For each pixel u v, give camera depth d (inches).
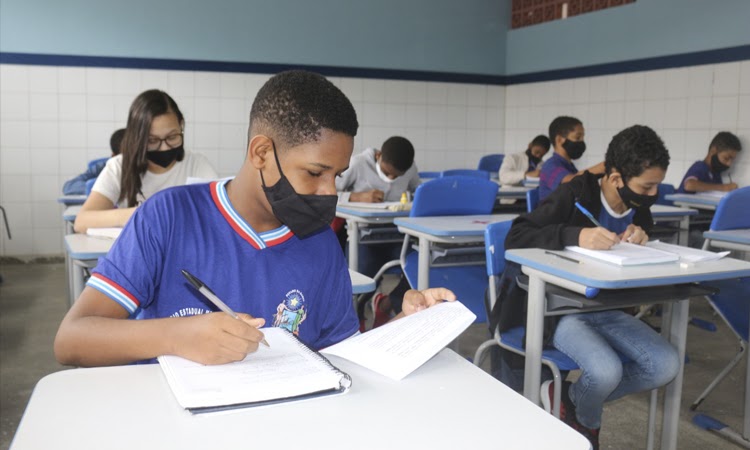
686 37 204.4
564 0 250.7
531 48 266.4
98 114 222.1
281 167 37.9
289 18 242.8
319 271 44.3
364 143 259.9
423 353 37.9
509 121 281.4
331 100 37.2
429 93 267.9
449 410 31.6
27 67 213.9
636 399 104.0
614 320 75.3
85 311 37.2
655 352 69.7
